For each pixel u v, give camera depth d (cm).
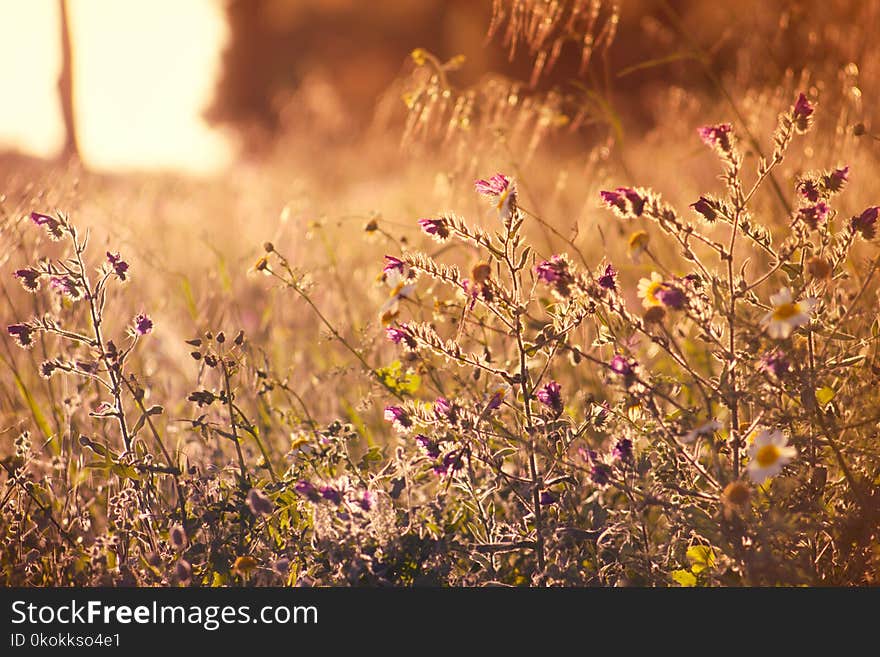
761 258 561
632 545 386
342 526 387
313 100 1619
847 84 667
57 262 429
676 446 367
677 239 378
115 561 430
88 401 512
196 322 626
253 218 949
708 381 379
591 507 414
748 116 700
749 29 799
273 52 4606
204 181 1215
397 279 405
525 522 404
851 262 483
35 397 561
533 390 399
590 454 384
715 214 385
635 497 375
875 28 714
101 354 426
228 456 497
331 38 3988
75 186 576
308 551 401
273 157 1468
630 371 365
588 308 396
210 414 519
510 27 591
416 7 3588
